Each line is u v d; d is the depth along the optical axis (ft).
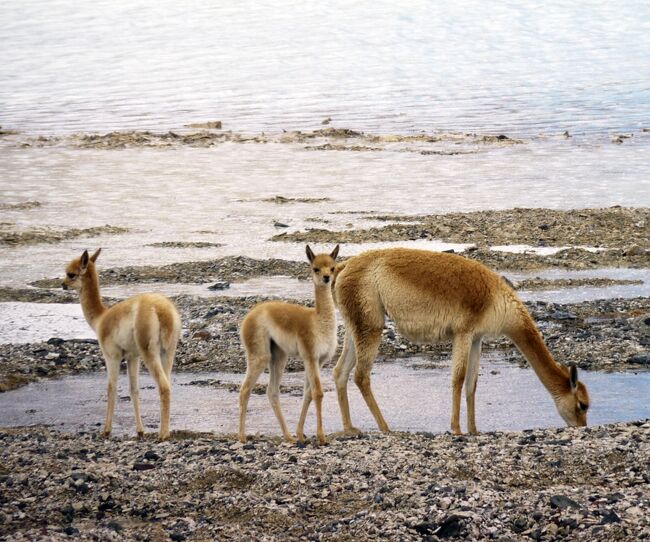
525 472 50.11
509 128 259.19
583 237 126.00
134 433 63.16
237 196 171.53
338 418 66.59
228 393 72.28
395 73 389.80
